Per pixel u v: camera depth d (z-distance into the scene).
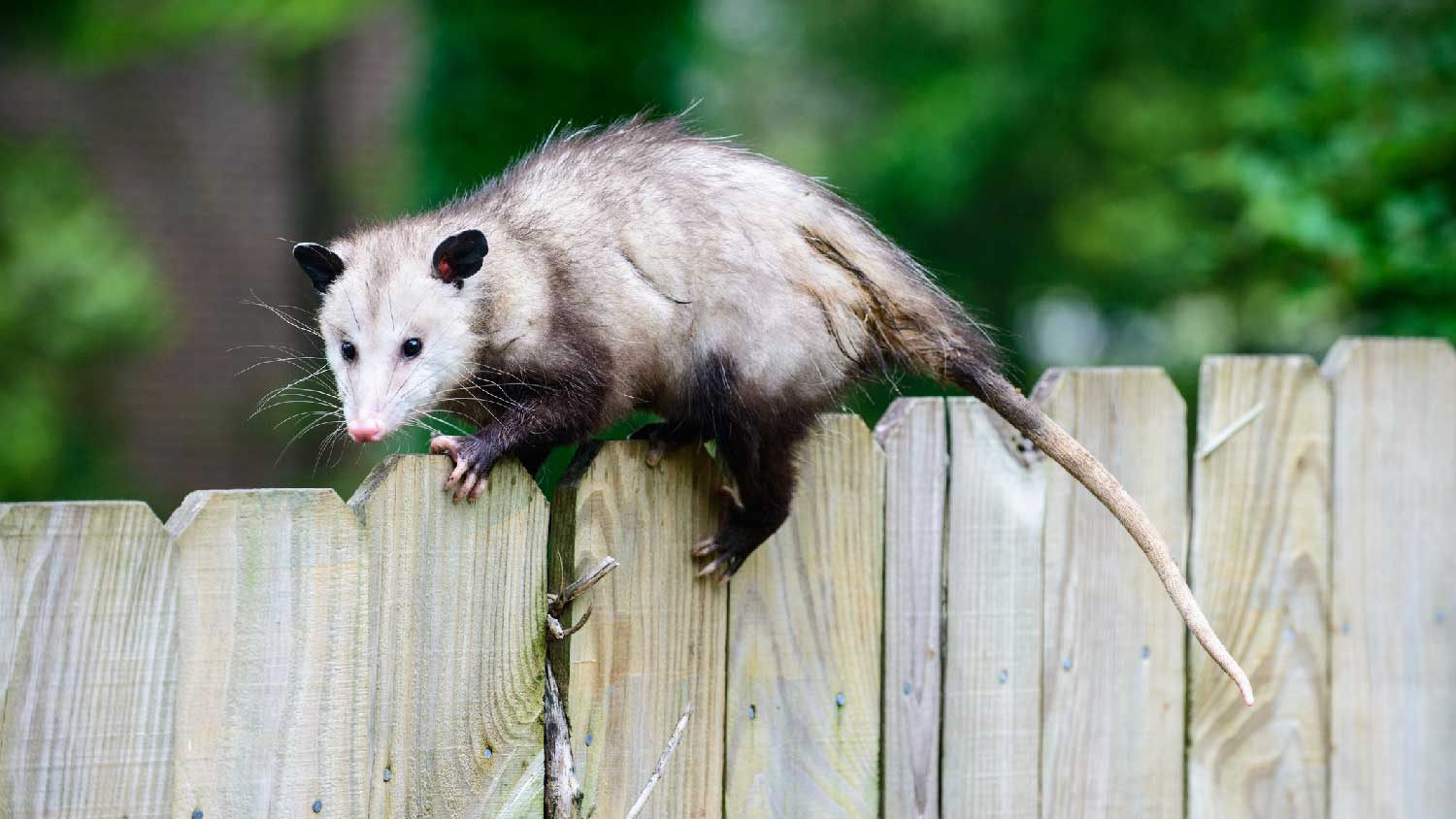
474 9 6.41
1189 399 7.46
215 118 10.09
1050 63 9.74
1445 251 4.10
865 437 2.45
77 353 9.15
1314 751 2.80
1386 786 2.87
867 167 10.69
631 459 2.26
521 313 2.59
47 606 1.75
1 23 8.80
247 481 9.70
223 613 1.87
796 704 2.41
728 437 2.42
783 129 13.27
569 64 6.50
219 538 1.87
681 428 2.53
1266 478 2.74
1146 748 2.66
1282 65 6.64
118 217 9.76
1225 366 2.70
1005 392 2.53
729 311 2.52
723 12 13.16
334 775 1.97
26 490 8.70
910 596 2.49
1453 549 2.90
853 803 2.46
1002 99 10.02
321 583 1.95
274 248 10.16
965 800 2.53
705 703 2.34
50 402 9.09
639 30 6.68
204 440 9.64
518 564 2.13
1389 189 4.36
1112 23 9.42
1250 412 2.72
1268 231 4.44
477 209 2.76
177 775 1.85
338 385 2.67
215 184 10.05
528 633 2.14
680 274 2.55
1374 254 4.19
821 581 2.42
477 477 2.07
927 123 10.26
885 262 2.67
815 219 2.60
